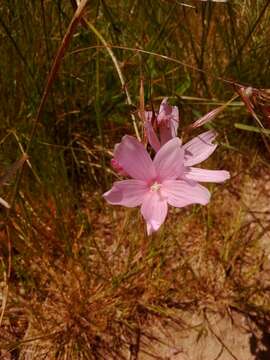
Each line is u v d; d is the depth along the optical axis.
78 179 0.32
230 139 0.33
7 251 0.28
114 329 0.27
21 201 0.26
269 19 0.33
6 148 0.29
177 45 0.32
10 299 0.27
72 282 0.28
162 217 0.17
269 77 0.32
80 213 0.29
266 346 0.27
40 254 0.28
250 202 0.32
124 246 0.30
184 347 0.27
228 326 0.28
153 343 0.27
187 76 0.31
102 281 0.28
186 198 0.17
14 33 0.29
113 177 0.32
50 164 0.29
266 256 0.30
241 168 0.33
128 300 0.27
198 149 0.18
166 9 0.32
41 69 0.29
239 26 0.33
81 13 0.16
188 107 0.32
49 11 0.30
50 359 0.26
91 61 0.31
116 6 0.33
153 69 0.31
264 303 0.28
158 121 0.18
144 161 0.17
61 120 0.31
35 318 0.27
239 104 0.24
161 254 0.28
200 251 0.30
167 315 0.28
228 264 0.29
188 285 0.29
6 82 0.29
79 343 0.26
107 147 0.32
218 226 0.31
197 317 0.28
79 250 0.29
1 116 0.29
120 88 0.31
